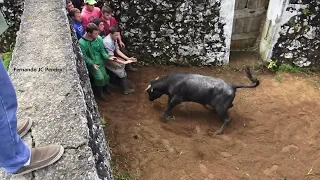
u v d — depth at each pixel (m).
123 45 5.93
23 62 3.41
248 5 6.29
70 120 2.76
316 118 5.38
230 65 6.54
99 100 5.64
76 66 3.54
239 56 6.74
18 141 2.14
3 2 5.87
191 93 5.03
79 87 3.12
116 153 4.70
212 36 6.20
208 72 6.44
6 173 2.36
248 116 5.41
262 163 4.67
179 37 6.23
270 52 6.30
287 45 6.18
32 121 2.73
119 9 5.95
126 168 4.49
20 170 2.28
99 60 5.20
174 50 6.41
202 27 6.09
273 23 5.98
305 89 5.98
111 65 5.50
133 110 5.50
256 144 4.95
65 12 4.34
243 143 4.96
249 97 5.80
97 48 5.07
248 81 6.19
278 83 6.14
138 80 6.17
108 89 5.79
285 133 5.12
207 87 4.95
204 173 4.48
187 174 4.46
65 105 2.90
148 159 4.64
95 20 5.11
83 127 2.70
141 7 5.92
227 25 6.06
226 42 6.27
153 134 5.04
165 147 4.83
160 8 5.91
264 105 5.63
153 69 6.47
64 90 3.05
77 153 2.50
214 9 5.88
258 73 6.41
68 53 3.55
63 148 2.50
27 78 3.19
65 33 3.89
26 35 3.85
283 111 5.51
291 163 4.69
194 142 4.93
